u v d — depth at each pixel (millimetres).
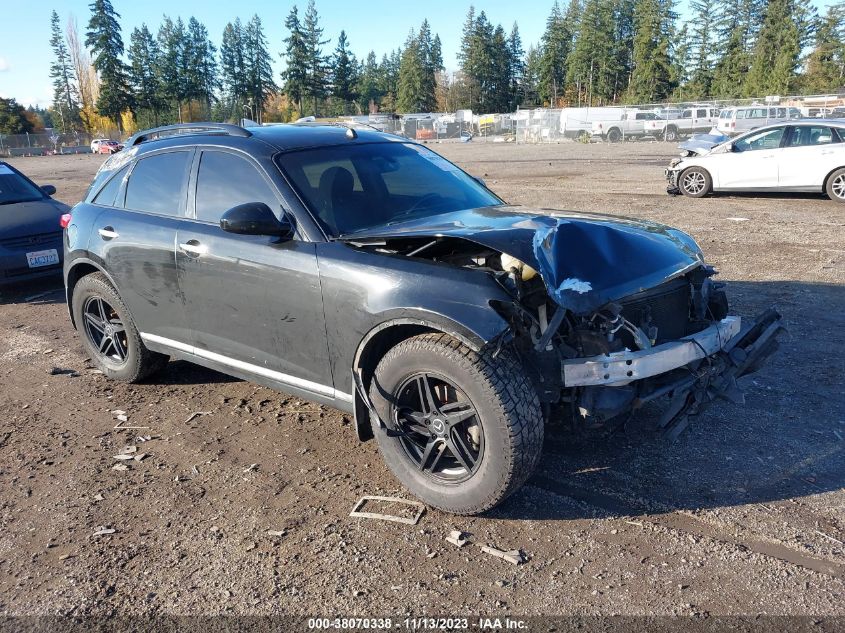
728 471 3586
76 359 5914
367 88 134625
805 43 74500
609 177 19406
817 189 13094
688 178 14516
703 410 3447
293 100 104688
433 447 3316
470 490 3164
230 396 4938
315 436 4234
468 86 109562
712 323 3641
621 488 3467
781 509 3232
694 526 3129
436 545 3080
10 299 8297
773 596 2652
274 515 3375
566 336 3178
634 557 2930
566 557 2951
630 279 3230
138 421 4574
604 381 3053
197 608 2738
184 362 5691
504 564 2926
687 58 88062
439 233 3227
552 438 3543
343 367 3561
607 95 100562
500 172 22641
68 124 107500
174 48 102750
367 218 3832
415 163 4500
